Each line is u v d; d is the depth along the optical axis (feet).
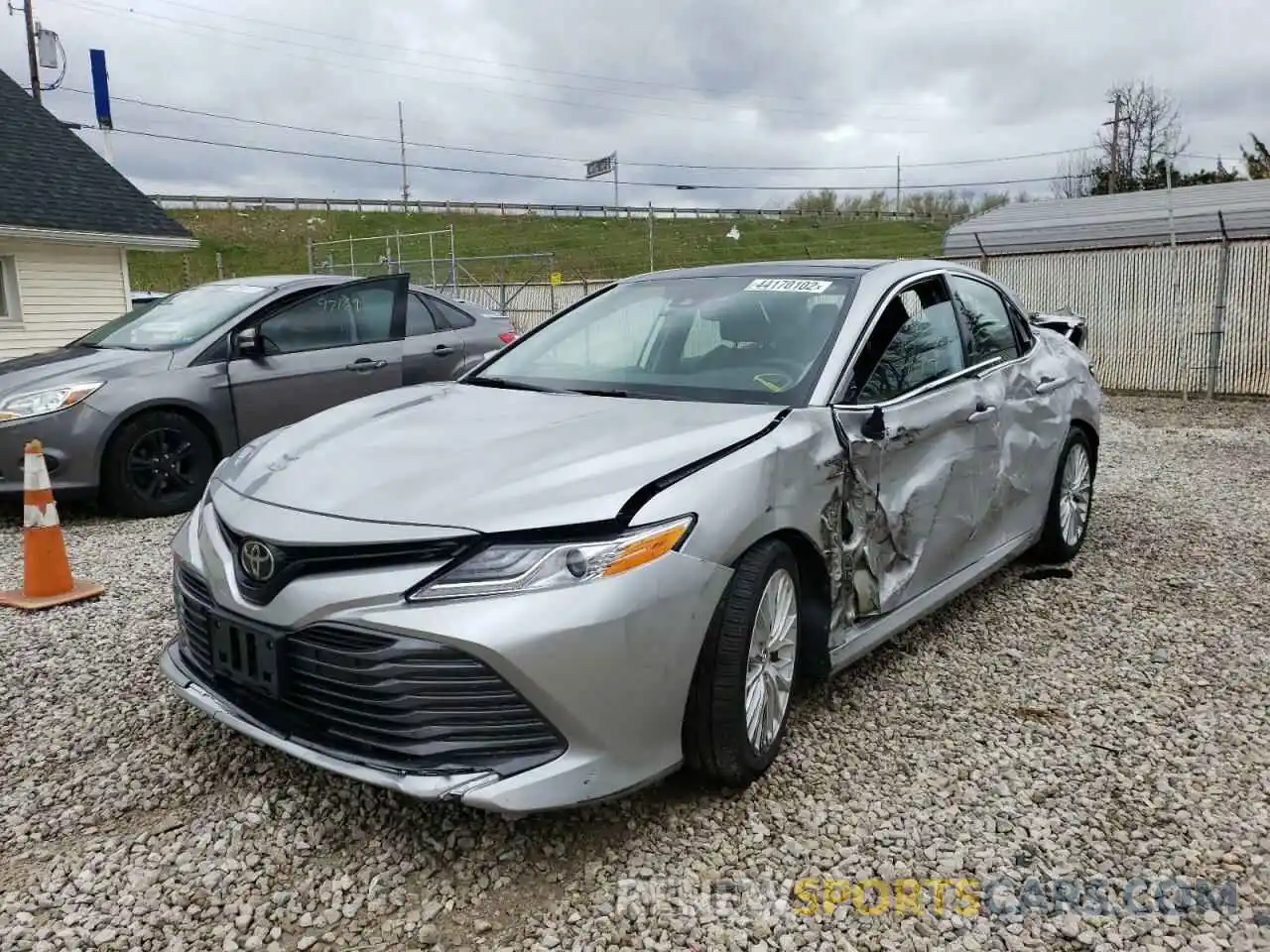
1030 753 10.96
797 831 9.30
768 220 159.33
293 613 8.59
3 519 22.24
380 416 11.45
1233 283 45.52
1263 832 9.45
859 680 12.87
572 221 170.81
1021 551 16.28
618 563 8.44
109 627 14.62
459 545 8.30
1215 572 17.65
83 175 51.24
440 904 8.20
